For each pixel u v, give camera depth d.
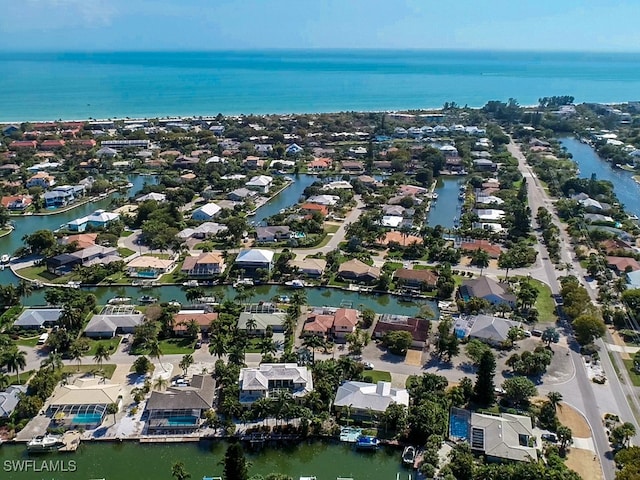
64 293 175.00
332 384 133.00
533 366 140.75
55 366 137.75
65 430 118.25
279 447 118.12
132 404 127.50
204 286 194.75
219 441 118.00
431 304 184.88
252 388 127.88
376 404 124.44
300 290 191.50
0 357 135.62
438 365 146.38
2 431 117.25
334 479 109.88
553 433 120.25
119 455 113.88
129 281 194.62
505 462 111.06
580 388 137.50
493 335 156.75
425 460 110.81
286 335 157.25
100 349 140.00
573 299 173.88
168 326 158.50
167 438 117.38
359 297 190.25
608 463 112.06
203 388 128.00
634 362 147.12
